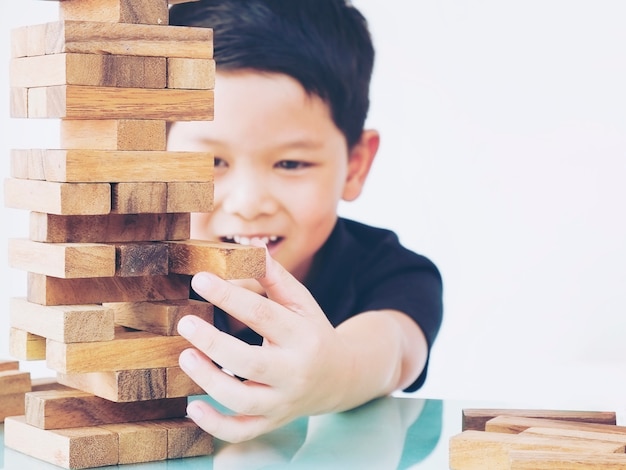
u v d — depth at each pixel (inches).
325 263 88.7
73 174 42.7
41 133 108.0
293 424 53.3
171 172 44.9
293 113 84.6
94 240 44.9
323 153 86.6
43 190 43.9
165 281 46.8
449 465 44.8
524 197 103.4
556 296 104.9
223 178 85.2
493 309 104.7
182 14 84.2
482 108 101.7
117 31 43.7
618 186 103.1
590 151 102.8
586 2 100.3
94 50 43.3
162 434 45.3
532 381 104.4
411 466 44.9
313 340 46.1
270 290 47.2
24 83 45.9
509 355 105.3
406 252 89.9
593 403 98.3
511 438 44.8
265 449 47.8
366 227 91.0
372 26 99.1
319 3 85.1
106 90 43.6
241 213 85.0
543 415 52.1
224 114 83.8
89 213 43.2
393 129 100.3
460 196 102.5
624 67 101.1
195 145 84.7
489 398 104.5
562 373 104.0
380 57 99.4
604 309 104.9
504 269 104.0
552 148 103.0
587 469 40.9
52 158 43.4
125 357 44.1
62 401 45.1
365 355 58.8
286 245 86.9
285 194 85.9
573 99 102.0
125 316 47.9
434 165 101.7
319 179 86.7
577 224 104.2
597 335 105.3
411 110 100.2
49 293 44.4
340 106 86.9
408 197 101.8
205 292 43.4
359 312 88.7
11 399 52.6
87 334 43.1
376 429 52.3
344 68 86.4
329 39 85.3
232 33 83.2
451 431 52.1
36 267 44.8
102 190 43.4
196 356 44.5
